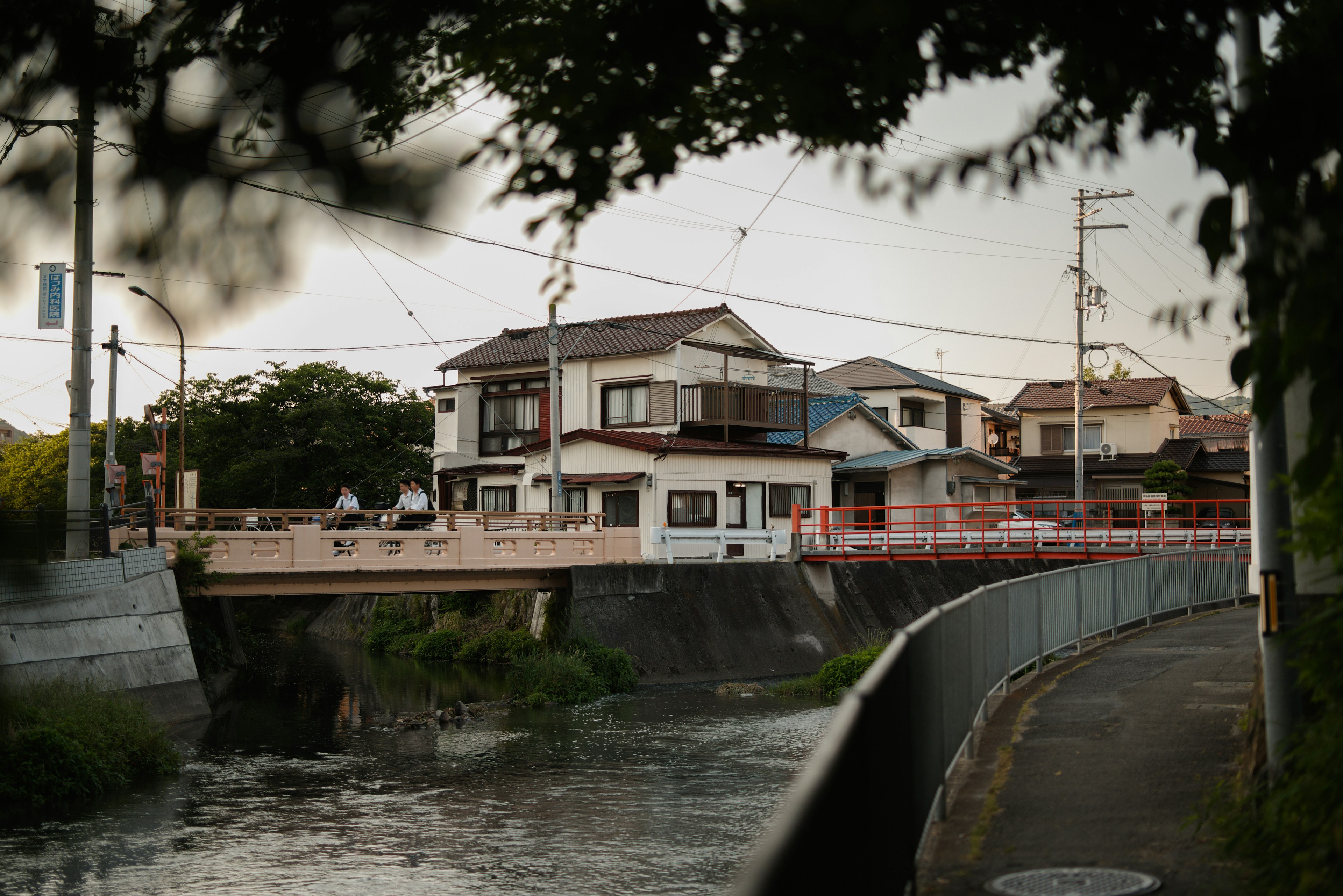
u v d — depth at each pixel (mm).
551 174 2988
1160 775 7160
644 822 12180
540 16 2273
